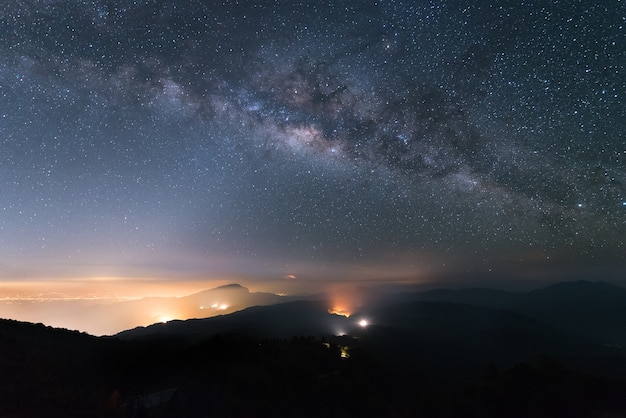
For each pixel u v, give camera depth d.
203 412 19.61
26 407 15.17
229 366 25.94
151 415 18.23
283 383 24.86
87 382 20.30
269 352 30.22
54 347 25.41
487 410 24.30
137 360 25.59
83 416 15.98
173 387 21.48
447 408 25.14
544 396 24.77
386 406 25.42
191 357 27.34
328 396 24.81
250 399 21.92
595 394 24.91
